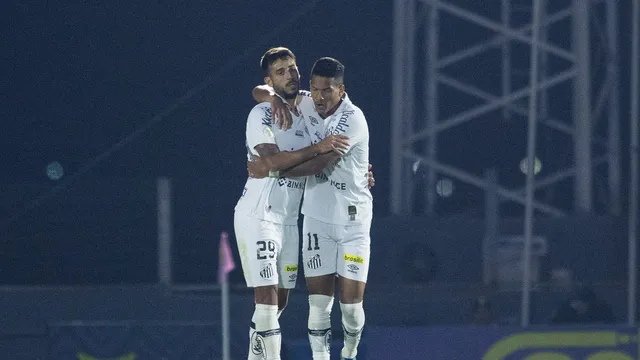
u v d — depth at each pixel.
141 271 67.38
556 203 74.00
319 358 25.91
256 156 24.62
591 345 37.38
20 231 66.00
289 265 25.70
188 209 68.19
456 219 62.50
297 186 25.31
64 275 66.38
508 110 62.84
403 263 61.59
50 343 40.97
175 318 58.72
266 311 24.62
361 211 25.67
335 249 25.75
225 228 68.81
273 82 24.81
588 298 49.03
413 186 62.88
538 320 56.47
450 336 37.06
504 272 60.00
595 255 61.38
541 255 61.56
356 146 25.16
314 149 24.05
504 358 37.00
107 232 67.25
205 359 40.91
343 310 25.67
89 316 58.84
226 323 36.56
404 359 36.72
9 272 65.56
